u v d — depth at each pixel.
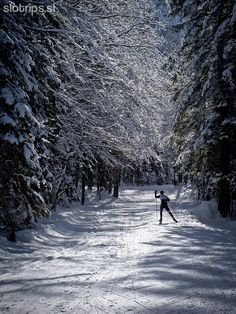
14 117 8.71
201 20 17.72
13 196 10.46
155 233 12.94
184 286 6.10
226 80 15.54
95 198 34.88
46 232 12.75
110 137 18.42
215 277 6.68
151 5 18.00
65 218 17.45
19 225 11.79
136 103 17.36
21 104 8.52
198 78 17.84
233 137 16.92
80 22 10.73
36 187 11.29
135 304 5.20
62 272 7.36
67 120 16.69
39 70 10.01
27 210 11.16
